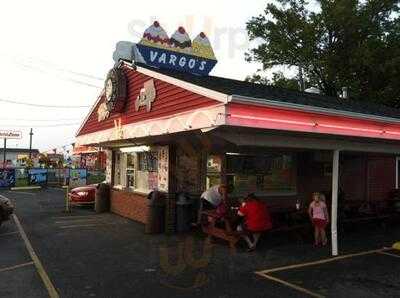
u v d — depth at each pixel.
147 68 11.83
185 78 10.66
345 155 15.82
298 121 9.05
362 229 13.98
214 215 11.09
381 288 7.66
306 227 11.73
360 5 29.09
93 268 8.95
